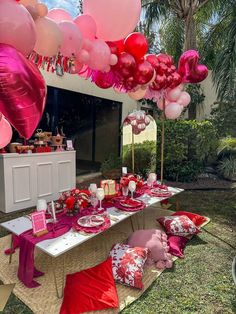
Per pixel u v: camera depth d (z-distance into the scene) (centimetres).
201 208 402
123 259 220
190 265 241
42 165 396
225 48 556
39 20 150
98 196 261
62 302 188
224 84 564
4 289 202
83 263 240
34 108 132
